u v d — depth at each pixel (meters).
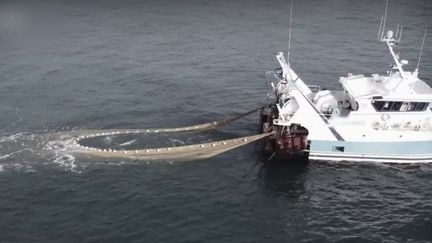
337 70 55.50
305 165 34.81
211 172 33.69
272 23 81.38
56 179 32.25
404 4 92.75
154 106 45.91
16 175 32.62
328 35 72.00
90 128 40.53
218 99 47.81
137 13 92.12
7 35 75.12
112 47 67.69
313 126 34.56
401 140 34.09
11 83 52.12
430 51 61.91
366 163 35.19
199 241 26.44
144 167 34.00
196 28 78.88
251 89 50.50
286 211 29.44
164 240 26.44
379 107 34.59
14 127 40.47
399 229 27.83
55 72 56.22
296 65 57.59
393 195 31.20
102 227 27.44
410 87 34.78
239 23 81.94
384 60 58.88
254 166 34.56
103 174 32.94
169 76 54.72
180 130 39.91
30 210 29.02
